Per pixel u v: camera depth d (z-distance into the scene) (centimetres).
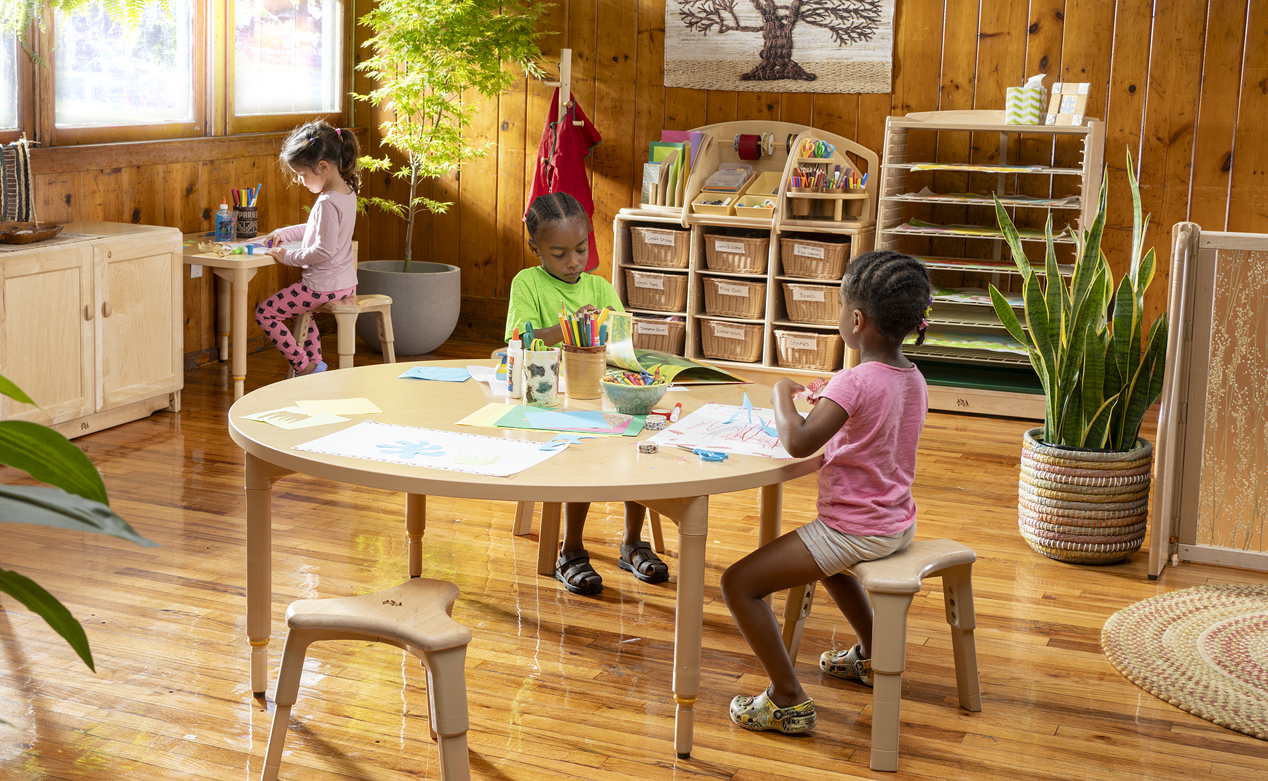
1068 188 482
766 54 511
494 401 223
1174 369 292
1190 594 286
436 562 296
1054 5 471
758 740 211
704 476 179
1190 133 463
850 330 202
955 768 203
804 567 201
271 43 533
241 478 357
